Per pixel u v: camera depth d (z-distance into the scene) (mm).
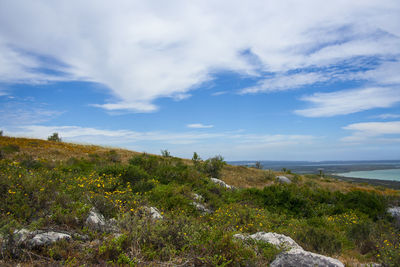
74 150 21094
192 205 8961
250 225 7367
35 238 4508
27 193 6359
